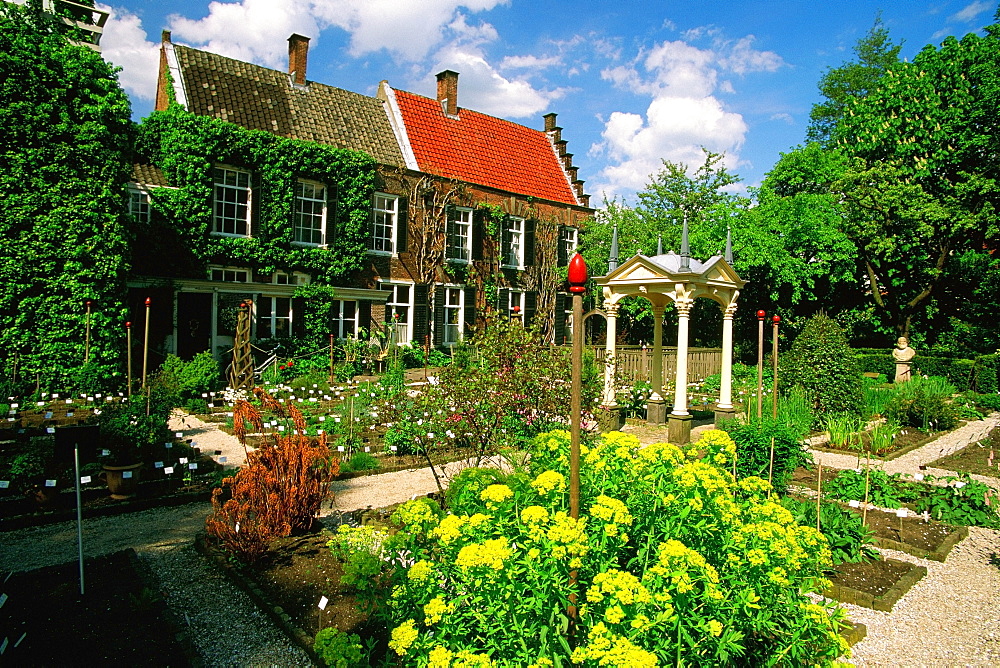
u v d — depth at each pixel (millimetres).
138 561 5684
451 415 7523
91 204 14016
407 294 23938
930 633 4812
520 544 3254
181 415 12961
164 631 4469
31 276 13531
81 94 14344
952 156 23812
